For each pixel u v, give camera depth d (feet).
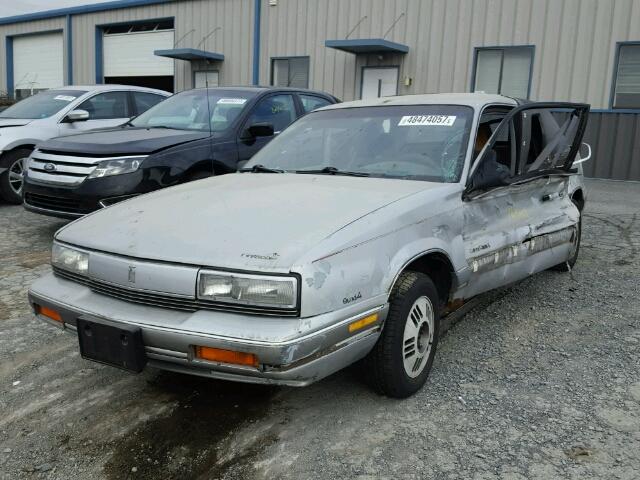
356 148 13.60
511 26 45.75
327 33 54.95
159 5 67.00
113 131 22.61
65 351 13.00
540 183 14.52
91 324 9.34
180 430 9.93
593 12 42.45
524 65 45.83
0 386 11.47
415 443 9.43
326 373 9.03
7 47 84.48
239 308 8.66
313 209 10.23
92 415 10.41
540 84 45.03
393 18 51.06
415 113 13.82
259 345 8.29
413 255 10.22
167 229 9.85
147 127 23.34
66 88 32.55
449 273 11.53
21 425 10.12
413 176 12.44
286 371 8.42
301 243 8.99
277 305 8.52
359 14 52.90
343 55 54.29
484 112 13.41
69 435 9.81
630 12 41.16
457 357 12.63
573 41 43.39
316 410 10.46
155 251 9.30
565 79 44.04
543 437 9.58
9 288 17.06
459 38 48.11
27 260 19.88
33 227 24.94
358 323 9.20
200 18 63.72
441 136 12.99
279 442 9.53
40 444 9.57
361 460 9.00
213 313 8.79
